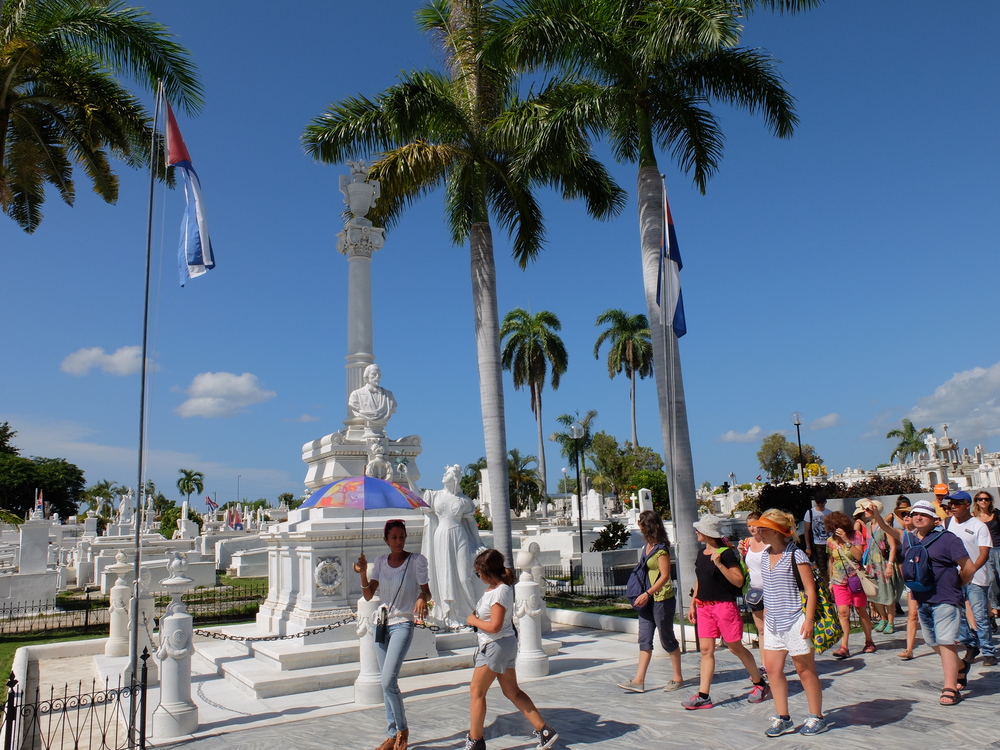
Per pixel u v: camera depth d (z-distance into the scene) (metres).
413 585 6.34
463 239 18.48
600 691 7.96
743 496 56.81
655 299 13.27
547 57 13.94
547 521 45.50
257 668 9.52
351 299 13.91
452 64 16.45
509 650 5.77
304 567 10.45
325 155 15.56
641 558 8.01
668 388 12.83
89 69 18.66
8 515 18.30
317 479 12.76
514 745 6.18
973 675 7.74
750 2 13.36
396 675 6.09
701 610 7.05
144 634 9.70
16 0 16.25
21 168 20.61
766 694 7.11
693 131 14.84
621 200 18.34
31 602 17.77
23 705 6.99
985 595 8.35
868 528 9.64
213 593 20.44
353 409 12.71
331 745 6.46
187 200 9.10
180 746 6.67
